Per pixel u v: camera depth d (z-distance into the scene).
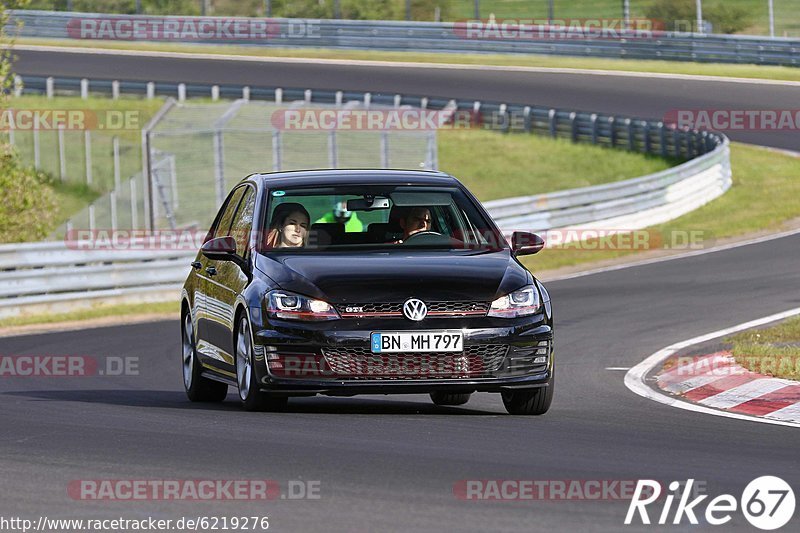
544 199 91.69
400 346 30.36
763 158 131.25
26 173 93.12
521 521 19.92
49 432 29.00
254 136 144.00
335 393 30.45
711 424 31.03
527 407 32.41
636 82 171.12
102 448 26.56
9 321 63.78
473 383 30.58
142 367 47.19
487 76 180.38
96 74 190.12
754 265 77.12
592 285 72.50
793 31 197.12
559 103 162.62
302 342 30.48
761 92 158.62
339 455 25.45
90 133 155.62
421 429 29.12
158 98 170.62
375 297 30.62
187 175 134.62
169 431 28.83
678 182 104.81
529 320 31.25
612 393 38.03
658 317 58.06
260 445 26.67
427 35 199.62
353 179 35.03
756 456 26.11
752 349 43.53
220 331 34.53
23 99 174.62
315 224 33.88
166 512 20.64
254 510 20.69
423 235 33.72
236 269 33.84
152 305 70.19
